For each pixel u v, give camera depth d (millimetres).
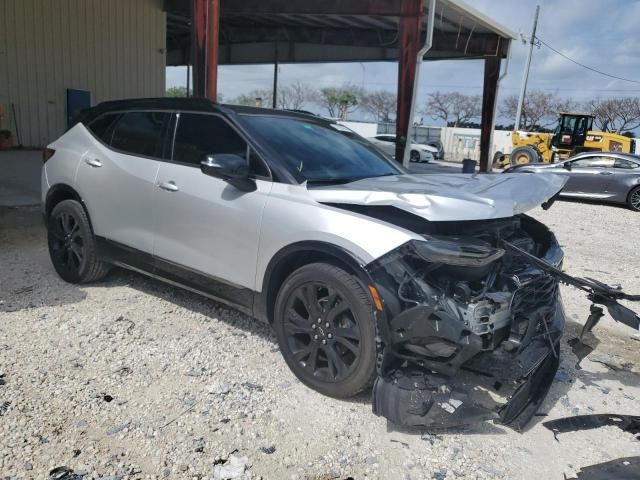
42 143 18453
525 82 36375
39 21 17844
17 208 8617
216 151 4023
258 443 2938
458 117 66000
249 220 3668
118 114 4887
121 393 3322
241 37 22969
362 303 3135
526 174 4047
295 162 3826
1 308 4484
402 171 4586
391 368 3166
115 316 4449
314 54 23641
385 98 66812
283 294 3527
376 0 12430
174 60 29109
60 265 5207
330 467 2795
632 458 2980
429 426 3082
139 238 4465
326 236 3268
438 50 18781
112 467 2672
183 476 2646
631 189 13961
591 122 24219
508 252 3326
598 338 4699
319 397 3410
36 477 2562
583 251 8477
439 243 2963
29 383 3357
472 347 2943
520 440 3115
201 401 3287
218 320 4488
